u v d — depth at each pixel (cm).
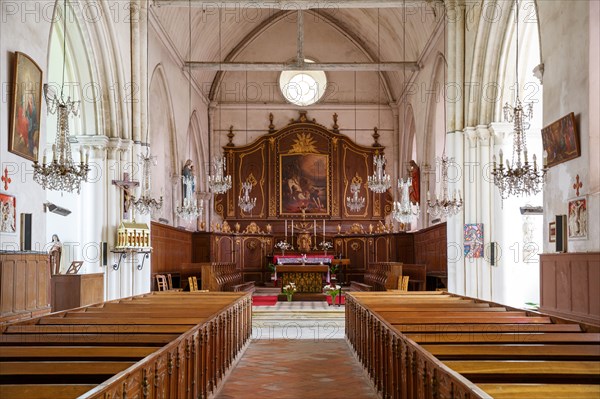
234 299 1285
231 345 1073
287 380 973
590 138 968
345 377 995
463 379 416
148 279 1755
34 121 1121
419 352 554
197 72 2717
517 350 588
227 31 2767
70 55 1555
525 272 1758
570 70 1041
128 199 1673
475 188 1653
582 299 976
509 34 1541
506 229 1603
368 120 3084
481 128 1634
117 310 1012
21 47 1079
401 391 673
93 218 1619
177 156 2391
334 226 3023
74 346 661
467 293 1641
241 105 3081
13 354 595
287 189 3041
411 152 2827
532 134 1652
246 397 857
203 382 779
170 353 583
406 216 1981
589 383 520
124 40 1689
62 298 1234
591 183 964
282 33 3033
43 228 1167
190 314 934
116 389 415
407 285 2005
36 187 1139
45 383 533
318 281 2222
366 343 1004
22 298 973
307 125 3066
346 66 2392
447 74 1764
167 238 2231
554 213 1107
